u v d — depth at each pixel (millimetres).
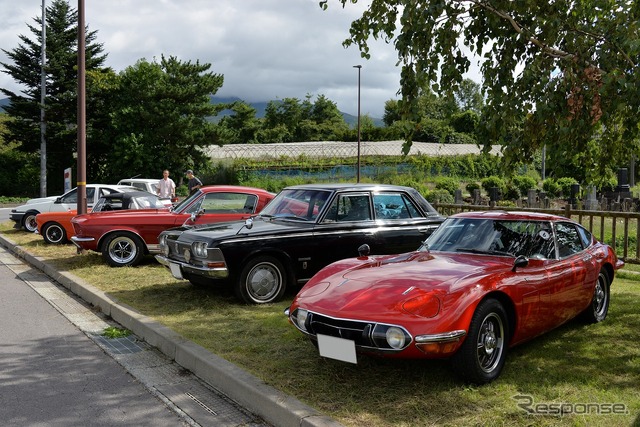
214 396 4398
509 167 5660
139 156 39469
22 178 41375
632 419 3588
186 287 8156
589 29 5379
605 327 5879
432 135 66938
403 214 8039
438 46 5441
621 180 25500
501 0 5344
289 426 3713
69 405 4203
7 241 14102
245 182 43469
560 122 5074
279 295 7238
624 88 4559
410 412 3729
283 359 4855
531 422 3566
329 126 95812
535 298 4695
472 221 5648
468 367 4105
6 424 3867
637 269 9633
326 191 7727
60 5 42312
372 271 4785
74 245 13094
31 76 40625
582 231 5965
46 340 5973
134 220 10109
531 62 5332
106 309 7180
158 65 42188
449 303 4047
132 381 4734
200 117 42219
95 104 41812
